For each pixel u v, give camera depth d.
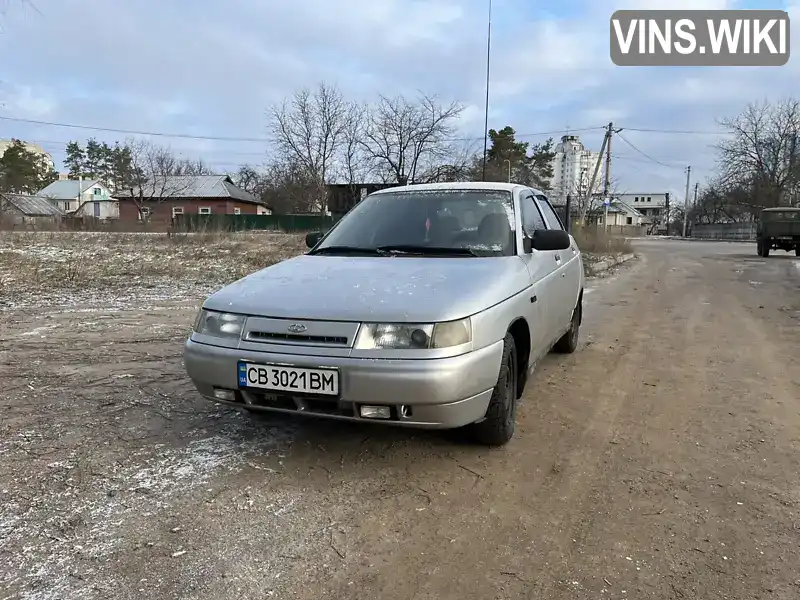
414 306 2.78
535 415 3.89
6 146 82.44
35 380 4.60
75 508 2.62
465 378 2.71
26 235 25.67
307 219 42.78
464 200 4.19
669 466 3.11
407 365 2.64
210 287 10.39
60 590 2.06
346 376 2.67
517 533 2.46
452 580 2.14
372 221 4.18
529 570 2.21
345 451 3.25
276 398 2.84
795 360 5.43
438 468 3.05
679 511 2.63
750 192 49.50
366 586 2.11
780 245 22.08
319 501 2.71
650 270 15.90
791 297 10.03
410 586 2.11
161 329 6.64
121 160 55.38
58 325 6.86
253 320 2.91
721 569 2.21
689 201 76.00
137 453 3.21
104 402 4.07
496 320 2.96
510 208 4.07
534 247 3.81
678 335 6.65
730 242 43.34
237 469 3.02
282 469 3.03
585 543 2.38
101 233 30.53
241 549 2.32
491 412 3.13
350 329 2.73
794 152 45.88
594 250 22.19
